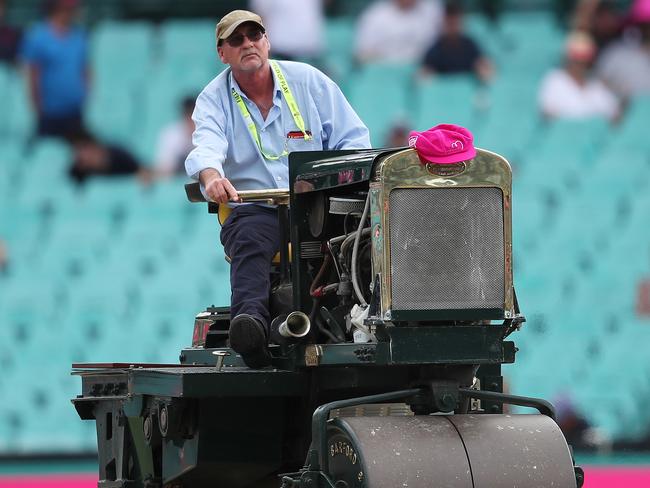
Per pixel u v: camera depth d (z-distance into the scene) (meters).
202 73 44.47
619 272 42.47
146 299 42.06
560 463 16.02
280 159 19.48
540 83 44.22
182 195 43.19
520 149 43.72
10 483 35.03
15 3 44.53
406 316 15.85
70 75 44.06
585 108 44.12
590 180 43.41
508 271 16.17
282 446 17.89
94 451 40.62
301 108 19.56
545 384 41.25
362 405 17.39
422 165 15.97
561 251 42.69
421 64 44.28
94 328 41.81
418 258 15.95
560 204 43.12
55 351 41.56
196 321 21.58
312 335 17.25
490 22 44.72
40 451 40.47
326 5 44.62
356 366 16.69
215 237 42.62
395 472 15.41
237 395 16.88
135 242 42.59
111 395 20.56
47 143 43.62
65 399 41.16
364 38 44.47
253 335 17.25
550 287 42.31
